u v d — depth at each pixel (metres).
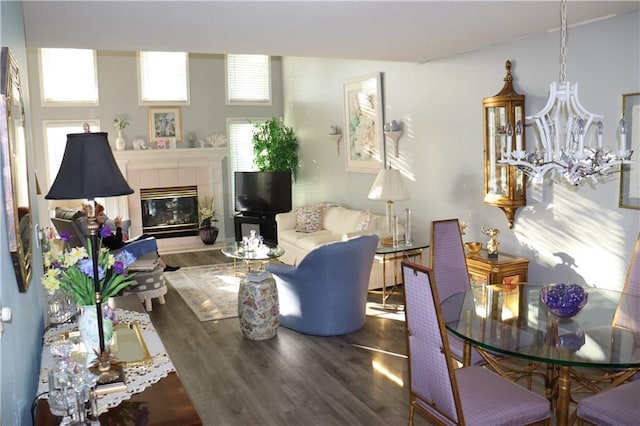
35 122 8.62
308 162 9.42
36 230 2.84
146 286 5.97
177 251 9.30
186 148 9.57
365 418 3.59
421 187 6.50
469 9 3.64
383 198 6.01
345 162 8.18
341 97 8.16
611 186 4.25
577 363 2.49
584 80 4.39
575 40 4.42
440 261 4.02
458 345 3.52
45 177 8.73
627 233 4.16
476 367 3.11
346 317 5.08
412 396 2.99
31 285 2.40
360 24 3.97
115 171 2.28
